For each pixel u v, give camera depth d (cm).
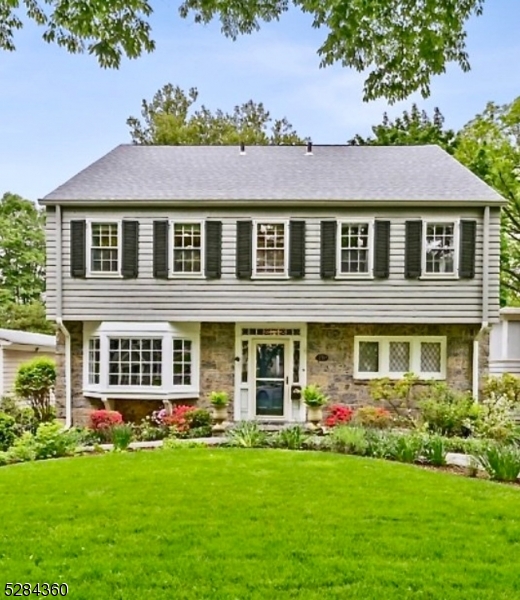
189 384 1466
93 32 468
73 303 1445
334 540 478
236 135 2917
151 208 1443
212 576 406
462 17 464
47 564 427
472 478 735
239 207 1438
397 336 1462
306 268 1441
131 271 1439
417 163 1597
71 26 465
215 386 1473
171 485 653
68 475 707
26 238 3362
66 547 460
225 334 1478
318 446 981
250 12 475
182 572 412
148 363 1438
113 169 1566
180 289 1443
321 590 385
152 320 1440
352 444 923
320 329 1466
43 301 3228
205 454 852
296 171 1557
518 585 396
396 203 1410
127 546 462
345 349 1463
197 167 1586
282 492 627
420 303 1429
